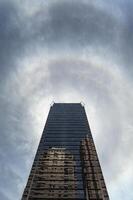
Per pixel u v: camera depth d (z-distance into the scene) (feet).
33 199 145.07
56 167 183.62
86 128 260.42
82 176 173.06
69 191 154.20
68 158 198.39
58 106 346.74
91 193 149.48
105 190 153.89
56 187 158.20
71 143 227.40
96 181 164.14
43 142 230.68
